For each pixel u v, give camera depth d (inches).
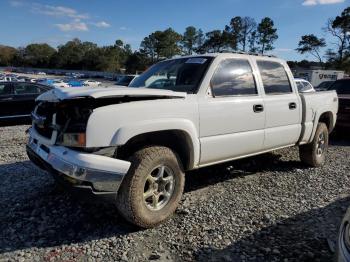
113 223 149.4
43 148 145.9
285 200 180.9
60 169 129.7
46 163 139.6
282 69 212.1
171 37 4402.1
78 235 139.3
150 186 142.9
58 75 3518.7
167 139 154.4
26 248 129.2
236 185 202.5
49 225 146.9
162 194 147.5
